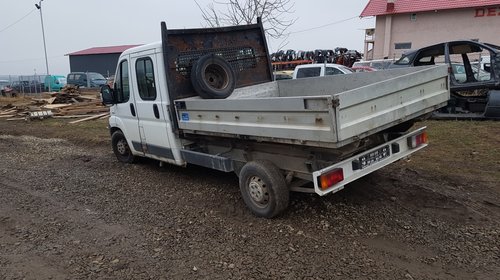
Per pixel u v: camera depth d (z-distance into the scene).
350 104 3.72
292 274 3.61
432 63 10.96
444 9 28.72
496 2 27.12
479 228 4.34
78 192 6.27
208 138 5.67
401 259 3.79
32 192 6.39
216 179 6.52
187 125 5.61
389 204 5.03
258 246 4.16
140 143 7.01
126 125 7.28
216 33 6.42
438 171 6.26
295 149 4.55
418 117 4.85
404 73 5.46
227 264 3.83
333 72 13.49
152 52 6.11
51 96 22.72
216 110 5.02
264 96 6.75
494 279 3.44
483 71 11.69
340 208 4.95
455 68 12.55
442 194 5.28
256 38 6.91
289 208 5.02
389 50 31.62
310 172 4.53
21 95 30.78
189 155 5.90
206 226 4.71
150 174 7.07
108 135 11.63
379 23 31.86
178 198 5.74
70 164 8.30
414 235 4.24
